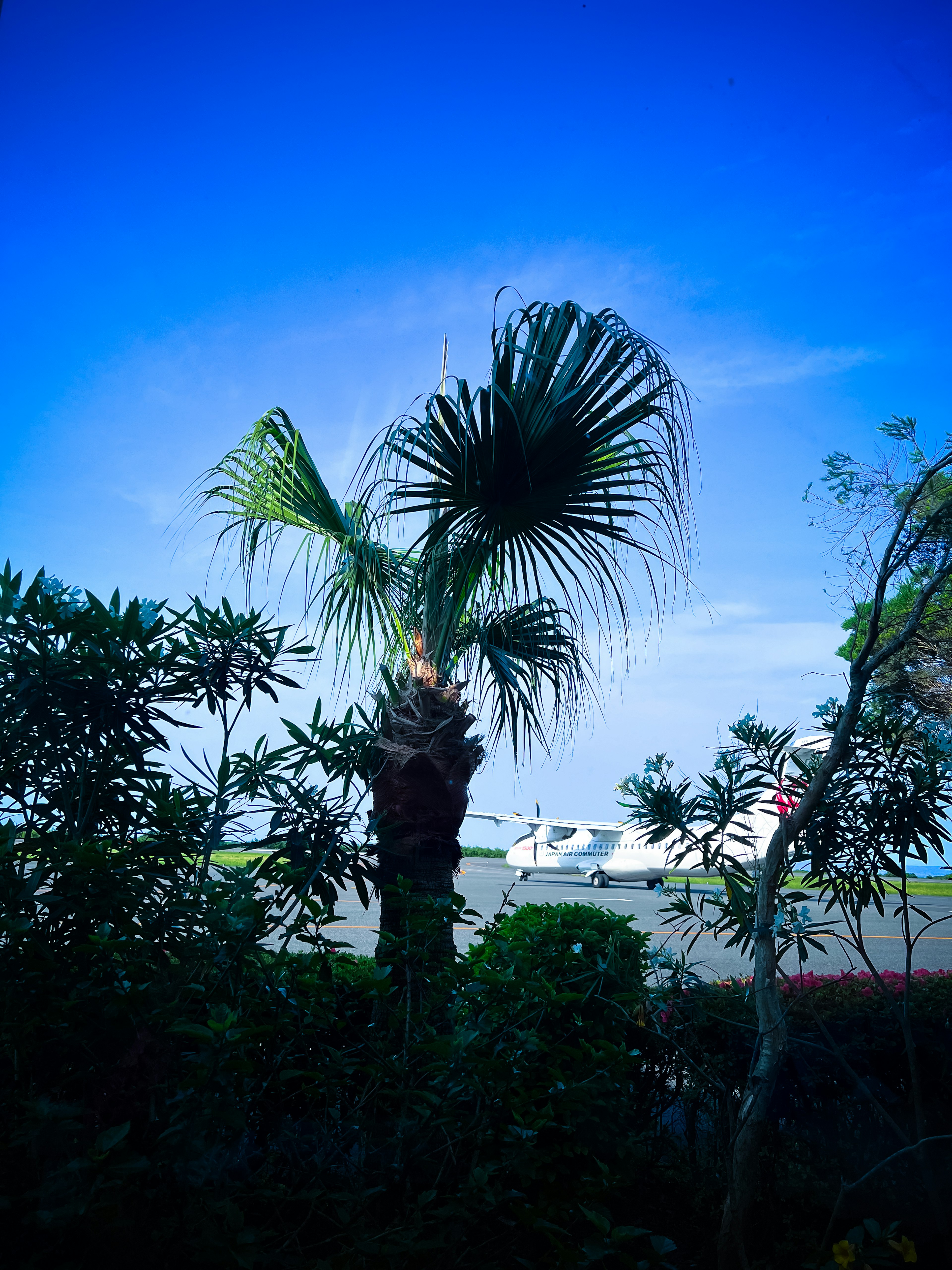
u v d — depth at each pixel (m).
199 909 2.21
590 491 3.63
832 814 2.70
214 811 2.84
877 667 2.33
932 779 2.65
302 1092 2.32
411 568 4.35
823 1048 2.46
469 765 3.75
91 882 2.13
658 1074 3.14
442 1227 2.16
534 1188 2.48
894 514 2.61
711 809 2.69
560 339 3.39
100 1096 1.99
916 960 9.92
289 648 3.05
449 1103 2.28
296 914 4.84
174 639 2.84
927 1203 2.60
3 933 2.01
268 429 3.89
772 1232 2.52
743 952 2.77
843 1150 2.78
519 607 4.27
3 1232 1.69
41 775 2.66
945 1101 2.72
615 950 3.20
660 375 3.25
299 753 3.21
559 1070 2.50
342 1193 2.18
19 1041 1.96
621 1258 1.96
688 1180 2.80
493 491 3.61
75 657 2.64
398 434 3.38
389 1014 2.61
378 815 3.69
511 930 3.52
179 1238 1.78
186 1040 2.11
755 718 2.75
